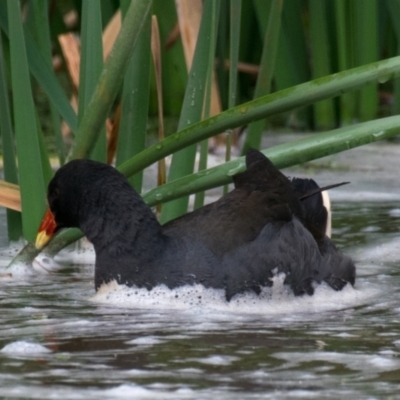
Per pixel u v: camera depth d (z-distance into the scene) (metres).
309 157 9.38
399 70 8.77
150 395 5.98
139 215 9.02
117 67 9.53
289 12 18.44
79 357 6.90
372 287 9.81
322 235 9.70
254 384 6.22
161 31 17.78
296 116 21.27
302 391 6.07
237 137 17.91
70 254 11.53
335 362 6.78
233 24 10.42
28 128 10.30
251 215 9.16
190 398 5.92
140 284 8.89
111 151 13.12
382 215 13.18
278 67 18.59
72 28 20.75
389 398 5.93
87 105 9.98
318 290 9.30
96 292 9.23
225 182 9.66
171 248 8.91
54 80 10.88
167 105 21.17
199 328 7.87
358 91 19.50
